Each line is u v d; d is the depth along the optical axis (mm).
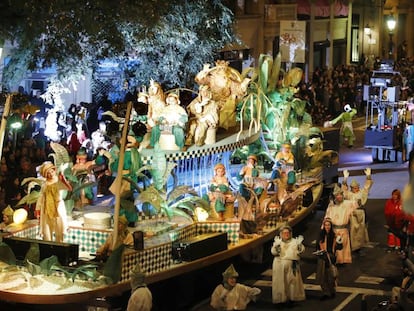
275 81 23906
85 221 16875
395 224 19453
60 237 16531
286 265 17125
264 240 18828
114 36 23922
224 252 17516
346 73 45625
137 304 14781
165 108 18422
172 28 25703
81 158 18578
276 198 19891
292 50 33219
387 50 61656
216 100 20469
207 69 20594
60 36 23062
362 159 32688
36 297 15102
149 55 27281
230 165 21531
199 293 17844
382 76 33781
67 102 27594
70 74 23844
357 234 20656
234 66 39062
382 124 32562
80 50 23500
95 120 26766
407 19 65250
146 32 24547
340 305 17281
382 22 60250
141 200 17375
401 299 9594
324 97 40188
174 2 25719
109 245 16078
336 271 17719
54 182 16484
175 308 17078
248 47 38875
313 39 48000
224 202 18422
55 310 16203
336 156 26422
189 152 18562
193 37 26453
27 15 22672
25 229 17094
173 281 17203
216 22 27766
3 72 23281
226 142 19562
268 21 41000
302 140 23594
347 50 53875
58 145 17922
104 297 15688
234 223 18125
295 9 41250
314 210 24312
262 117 22969
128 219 17172
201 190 19391
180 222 17922
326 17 49781
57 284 15523
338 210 19969
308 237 22156
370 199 26328
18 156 22172
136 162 17422
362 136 38344
